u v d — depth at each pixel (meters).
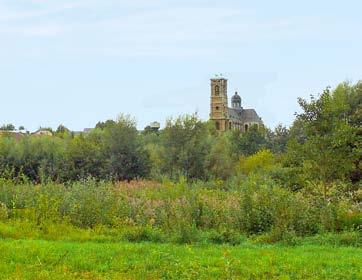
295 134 28.94
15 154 57.19
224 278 12.52
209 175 63.66
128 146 61.41
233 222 21.88
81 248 16.03
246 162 68.75
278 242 18.95
